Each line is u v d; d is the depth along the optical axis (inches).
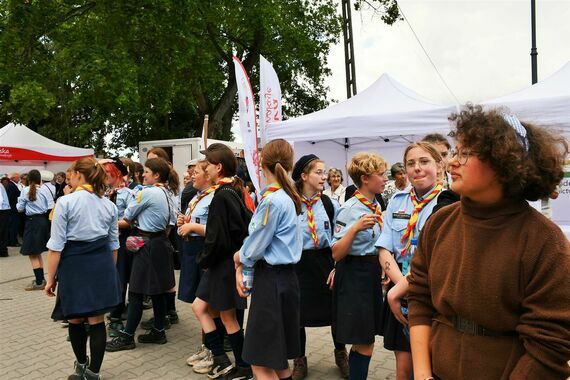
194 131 953.5
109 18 483.8
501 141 48.4
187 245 165.8
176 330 202.8
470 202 53.4
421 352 59.2
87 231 134.8
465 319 53.3
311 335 198.8
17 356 174.2
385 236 106.6
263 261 110.7
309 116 285.1
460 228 55.0
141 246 174.9
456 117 55.1
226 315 142.6
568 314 45.0
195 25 546.3
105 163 204.1
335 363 164.9
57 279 136.3
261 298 109.0
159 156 203.0
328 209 152.5
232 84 777.6
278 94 313.0
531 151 49.7
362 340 118.7
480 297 50.0
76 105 534.9
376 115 254.8
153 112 811.4
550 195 51.0
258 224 107.0
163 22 481.1
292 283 110.8
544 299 46.4
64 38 508.7
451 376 53.7
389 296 87.8
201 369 154.9
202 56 586.9
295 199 113.1
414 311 61.7
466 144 51.6
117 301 141.9
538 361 46.1
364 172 121.3
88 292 134.2
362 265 121.6
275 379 109.0
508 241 49.6
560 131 53.3
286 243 108.7
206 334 149.2
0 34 453.7
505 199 50.9
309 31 817.5
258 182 264.5
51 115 845.2
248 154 262.2
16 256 437.7
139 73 541.6
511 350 49.8
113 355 171.6
